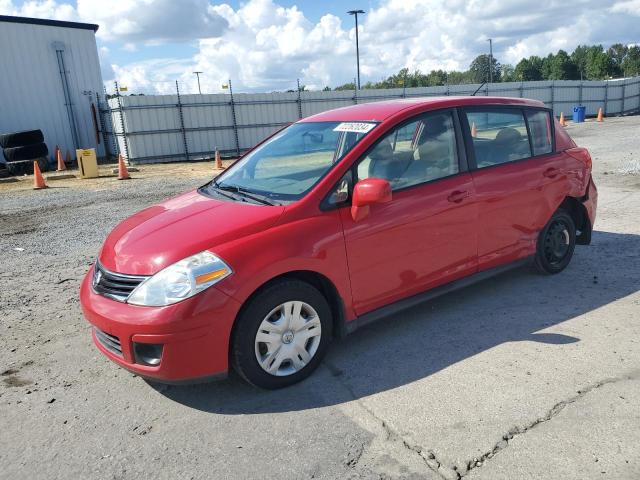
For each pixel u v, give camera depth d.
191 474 2.55
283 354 3.25
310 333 3.35
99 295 3.21
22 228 9.06
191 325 2.90
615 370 3.22
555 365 3.33
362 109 4.19
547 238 4.80
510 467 2.44
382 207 3.57
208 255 3.01
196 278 2.93
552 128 4.87
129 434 2.92
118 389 3.43
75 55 23.27
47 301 5.20
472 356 3.53
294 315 3.26
